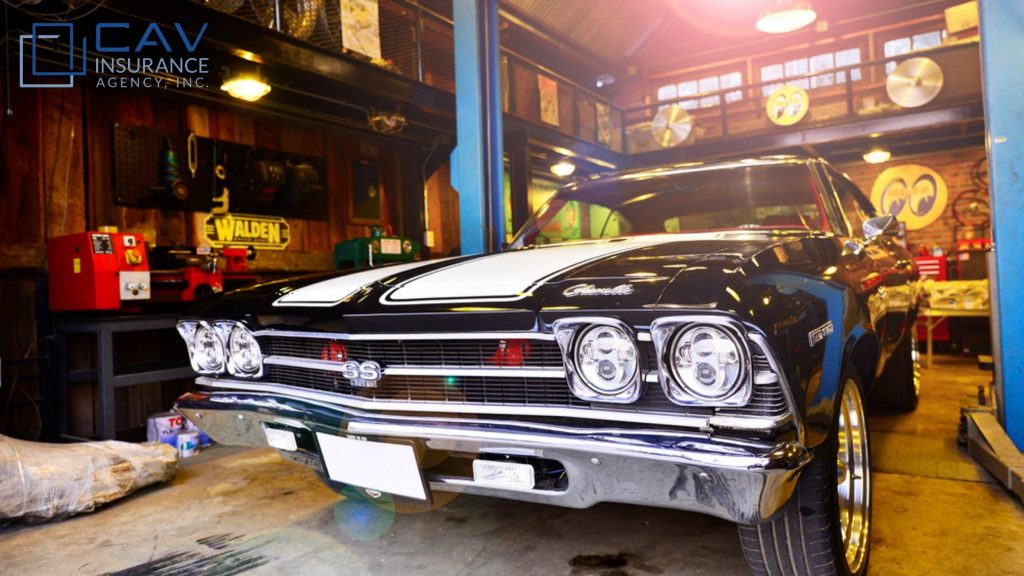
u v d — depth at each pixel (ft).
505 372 4.99
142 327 12.21
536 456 4.85
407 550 6.92
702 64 39.47
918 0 34.96
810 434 4.48
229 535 7.66
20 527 8.15
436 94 18.47
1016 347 8.98
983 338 22.98
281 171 17.85
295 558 6.88
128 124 14.90
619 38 39.27
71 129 13.91
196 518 8.30
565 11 34.68
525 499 5.12
